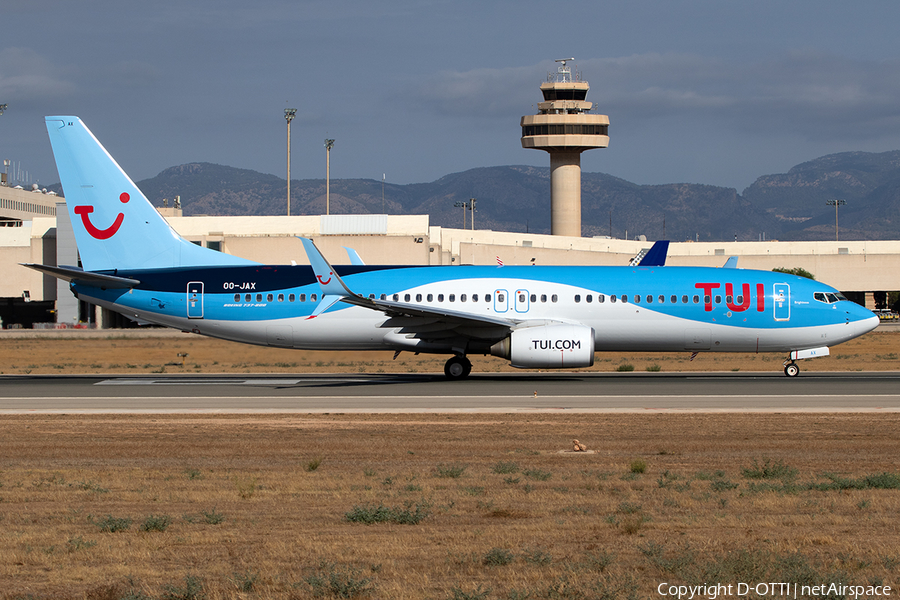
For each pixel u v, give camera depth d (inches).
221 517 1916.8
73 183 5393.7
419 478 2439.7
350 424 3486.7
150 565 1579.7
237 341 5398.6
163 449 2950.3
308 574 1517.0
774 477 2454.5
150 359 7470.5
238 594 1414.9
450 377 5275.6
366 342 5280.5
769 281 5236.2
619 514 1972.2
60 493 2237.9
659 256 5777.6
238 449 2947.8
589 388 4714.6
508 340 5044.3
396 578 1501.0
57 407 4055.1
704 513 1989.4
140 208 5423.2
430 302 5177.2
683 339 5226.4
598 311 5172.2
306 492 2240.4
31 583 1488.7
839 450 2908.5
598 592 1413.6
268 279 5305.1
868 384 4849.9
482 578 1492.4
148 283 5324.8
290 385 4975.4
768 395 4375.0
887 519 1913.1
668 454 2849.4
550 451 2906.0
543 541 1739.7
